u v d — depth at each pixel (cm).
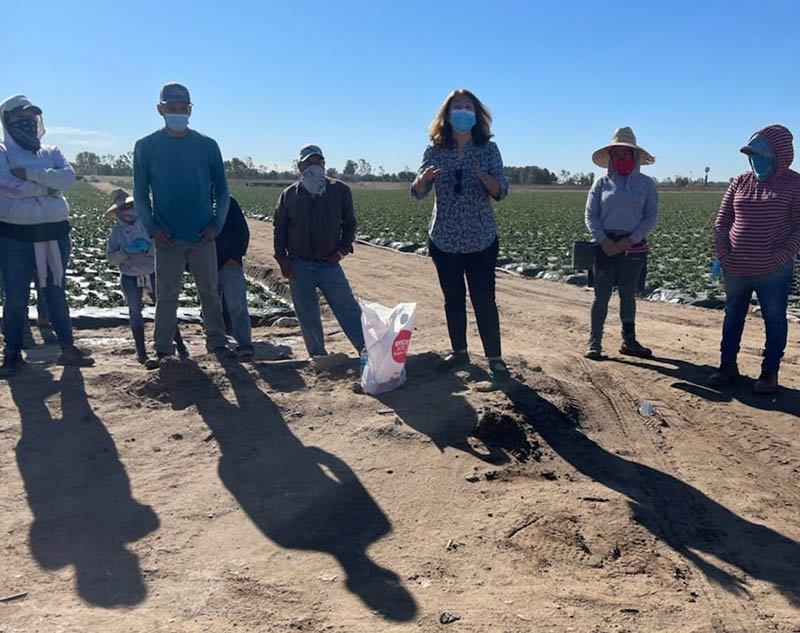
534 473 477
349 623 315
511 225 3319
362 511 419
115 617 314
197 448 503
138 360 752
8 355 652
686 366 744
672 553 388
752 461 519
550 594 343
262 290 1369
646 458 514
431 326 958
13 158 623
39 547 373
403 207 5047
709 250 2164
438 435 520
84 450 492
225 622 313
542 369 680
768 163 618
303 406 576
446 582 350
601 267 758
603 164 772
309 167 659
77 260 1828
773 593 356
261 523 405
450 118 594
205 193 635
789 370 727
